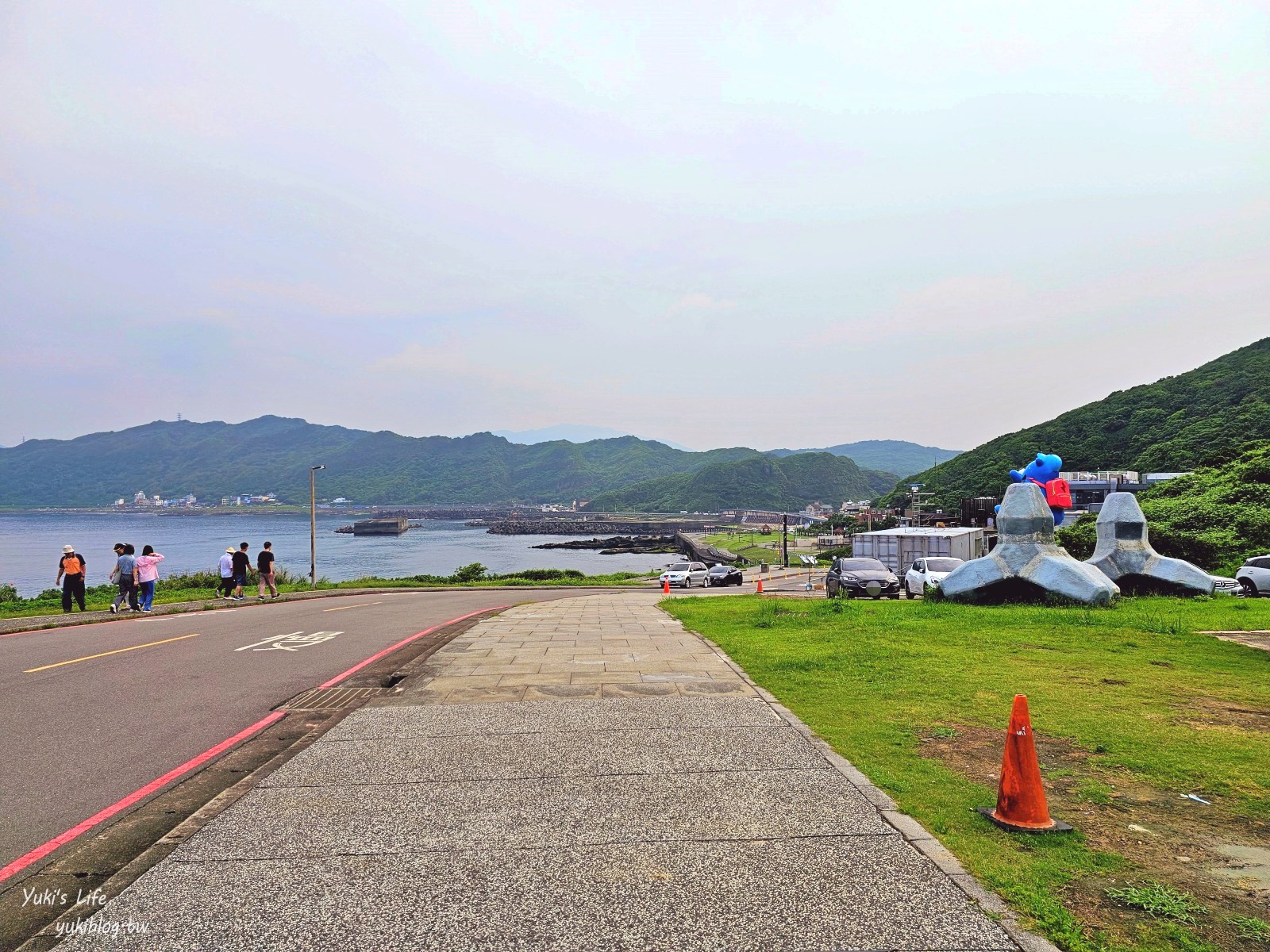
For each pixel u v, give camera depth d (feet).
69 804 18.12
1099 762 19.56
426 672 32.71
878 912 12.12
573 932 11.61
